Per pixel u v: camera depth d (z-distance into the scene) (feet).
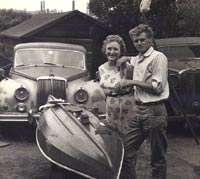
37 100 28.84
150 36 17.43
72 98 29.30
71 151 16.49
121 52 18.54
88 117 18.72
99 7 60.39
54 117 19.98
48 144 17.76
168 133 32.68
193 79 30.81
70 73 31.07
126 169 17.99
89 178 15.94
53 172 19.17
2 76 32.96
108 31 53.01
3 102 28.63
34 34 47.55
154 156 17.99
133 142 18.02
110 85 18.25
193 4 53.01
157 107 17.43
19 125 29.76
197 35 53.83
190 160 25.35
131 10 57.62
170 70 31.01
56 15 54.44
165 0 55.62
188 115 30.81
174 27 57.00
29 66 32.24
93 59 52.54
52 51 33.53
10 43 51.85
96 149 16.22
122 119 18.34
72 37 50.96
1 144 28.02
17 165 23.94
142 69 17.44
